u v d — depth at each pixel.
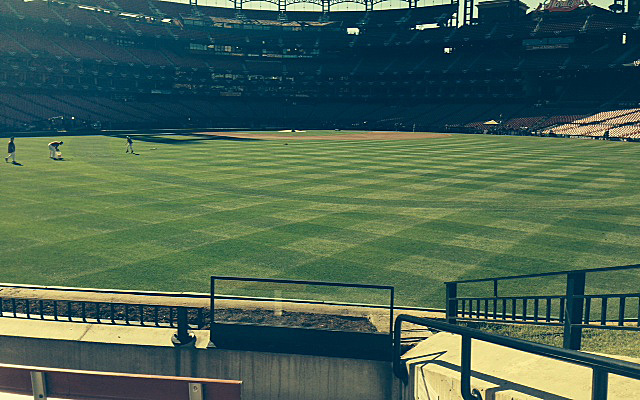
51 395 5.68
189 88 117.94
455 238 21.89
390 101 122.38
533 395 6.92
